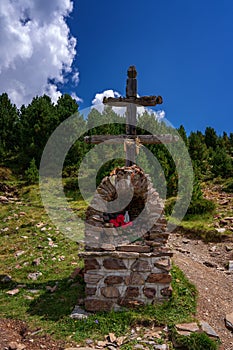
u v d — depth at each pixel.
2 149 26.69
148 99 7.78
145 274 6.15
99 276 6.13
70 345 4.94
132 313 5.72
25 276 8.13
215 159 26.45
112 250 6.20
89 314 5.84
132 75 7.83
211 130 40.41
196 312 6.00
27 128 25.27
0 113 31.08
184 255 10.51
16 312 6.10
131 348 4.80
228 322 5.81
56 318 5.77
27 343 5.02
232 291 7.62
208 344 4.79
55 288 7.20
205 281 7.80
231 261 9.81
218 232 12.41
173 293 6.27
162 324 5.47
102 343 4.95
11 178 23.42
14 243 11.09
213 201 17.81
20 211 15.81
